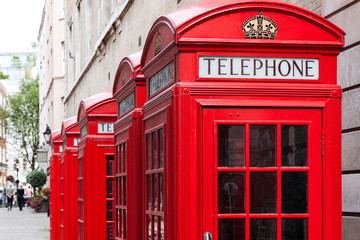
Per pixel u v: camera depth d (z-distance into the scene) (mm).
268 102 4914
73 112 30031
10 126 77938
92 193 9828
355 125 6328
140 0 14828
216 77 4914
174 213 4895
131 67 6895
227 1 5148
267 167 4910
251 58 4957
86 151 9859
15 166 79938
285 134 4941
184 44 4879
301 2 7520
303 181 4930
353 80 6371
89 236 9828
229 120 4887
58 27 44562
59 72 44688
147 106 5828
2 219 37125
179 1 11531
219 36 4930
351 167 6398
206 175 4859
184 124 4852
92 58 22812
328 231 4906
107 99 9930
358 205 6234
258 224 4887
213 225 4848
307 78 5012
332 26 5043
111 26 18391
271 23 4996
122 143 7410
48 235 23750
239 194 4887
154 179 5578
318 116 4973
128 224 6898
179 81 4898
